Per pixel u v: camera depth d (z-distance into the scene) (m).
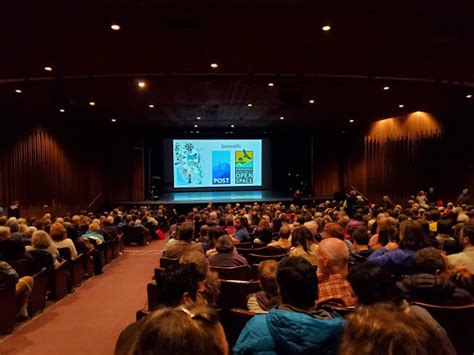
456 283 3.23
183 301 2.24
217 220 10.34
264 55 8.03
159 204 19.55
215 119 18.00
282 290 1.96
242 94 12.05
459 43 7.31
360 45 7.43
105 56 8.00
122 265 9.20
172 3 5.55
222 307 3.73
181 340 0.87
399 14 5.96
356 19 6.16
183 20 6.13
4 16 5.95
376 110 15.47
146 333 0.90
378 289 2.01
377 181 19.36
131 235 12.33
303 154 25.06
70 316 5.45
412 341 0.81
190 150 24.03
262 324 1.86
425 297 2.77
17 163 14.20
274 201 20.11
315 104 13.91
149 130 21.84
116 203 20.09
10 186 13.84
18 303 5.03
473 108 14.14
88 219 10.48
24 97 11.66
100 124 18.78
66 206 17.08
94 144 19.66
